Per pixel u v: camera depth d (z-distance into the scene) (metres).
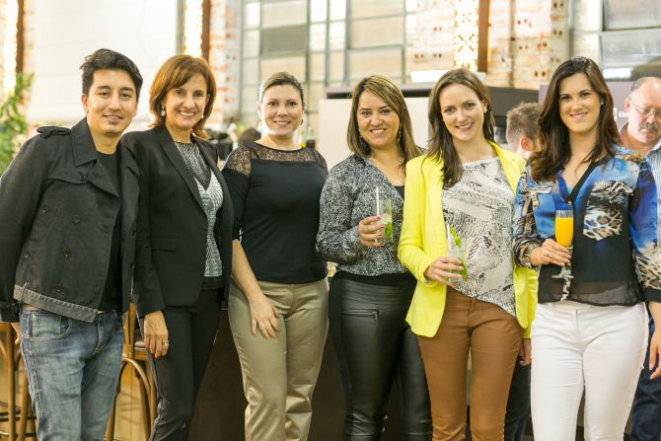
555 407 2.46
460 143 2.84
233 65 9.71
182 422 2.74
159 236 2.74
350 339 2.93
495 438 2.71
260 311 2.96
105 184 2.48
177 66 2.80
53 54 11.09
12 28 11.31
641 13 7.20
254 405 3.03
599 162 2.46
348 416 2.98
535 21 7.38
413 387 2.91
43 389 2.40
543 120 2.57
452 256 2.61
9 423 3.86
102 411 2.57
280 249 3.05
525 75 7.47
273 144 3.19
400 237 2.87
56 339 2.41
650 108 4.25
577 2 7.45
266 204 3.04
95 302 2.44
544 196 2.54
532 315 2.75
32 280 2.39
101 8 10.58
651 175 2.41
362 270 2.91
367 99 2.95
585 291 2.41
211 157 2.96
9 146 7.25
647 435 3.33
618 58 7.32
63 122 11.00
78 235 2.42
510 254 2.72
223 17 9.62
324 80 9.16
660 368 2.39
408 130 3.04
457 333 2.73
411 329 2.84
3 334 3.86
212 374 3.49
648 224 2.38
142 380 3.38
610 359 2.39
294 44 9.34
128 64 2.53
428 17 8.06
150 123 2.88
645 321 2.43
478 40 7.69
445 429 2.77
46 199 2.42
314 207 3.10
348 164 3.02
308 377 3.17
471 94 2.76
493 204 2.73
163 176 2.73
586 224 2.43
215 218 2.88
